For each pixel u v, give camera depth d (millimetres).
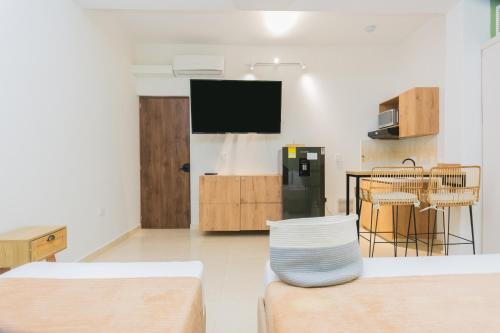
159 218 4430
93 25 3061
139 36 4062
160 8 2771
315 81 4387
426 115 3371
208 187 3881
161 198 4426
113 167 3498
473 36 2672
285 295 1023
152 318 887
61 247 2010
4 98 1902
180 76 4301
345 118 4410
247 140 4344
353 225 1254
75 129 2703
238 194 3887
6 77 1921
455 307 927
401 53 4266
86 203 2879
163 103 4379
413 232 3363
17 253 1693
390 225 3484
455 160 2779
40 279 1171
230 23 3723
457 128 2746
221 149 4328
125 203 3842
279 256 1132
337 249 1138
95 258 3010
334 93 4398
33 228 1980
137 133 4305
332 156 4398
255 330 1715
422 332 800
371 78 4410
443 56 3344
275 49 4363
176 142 4410
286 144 4363
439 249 3115
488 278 1153
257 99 4039
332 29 3881
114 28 3572
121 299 1004
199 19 3611
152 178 4414
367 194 2650
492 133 2561
